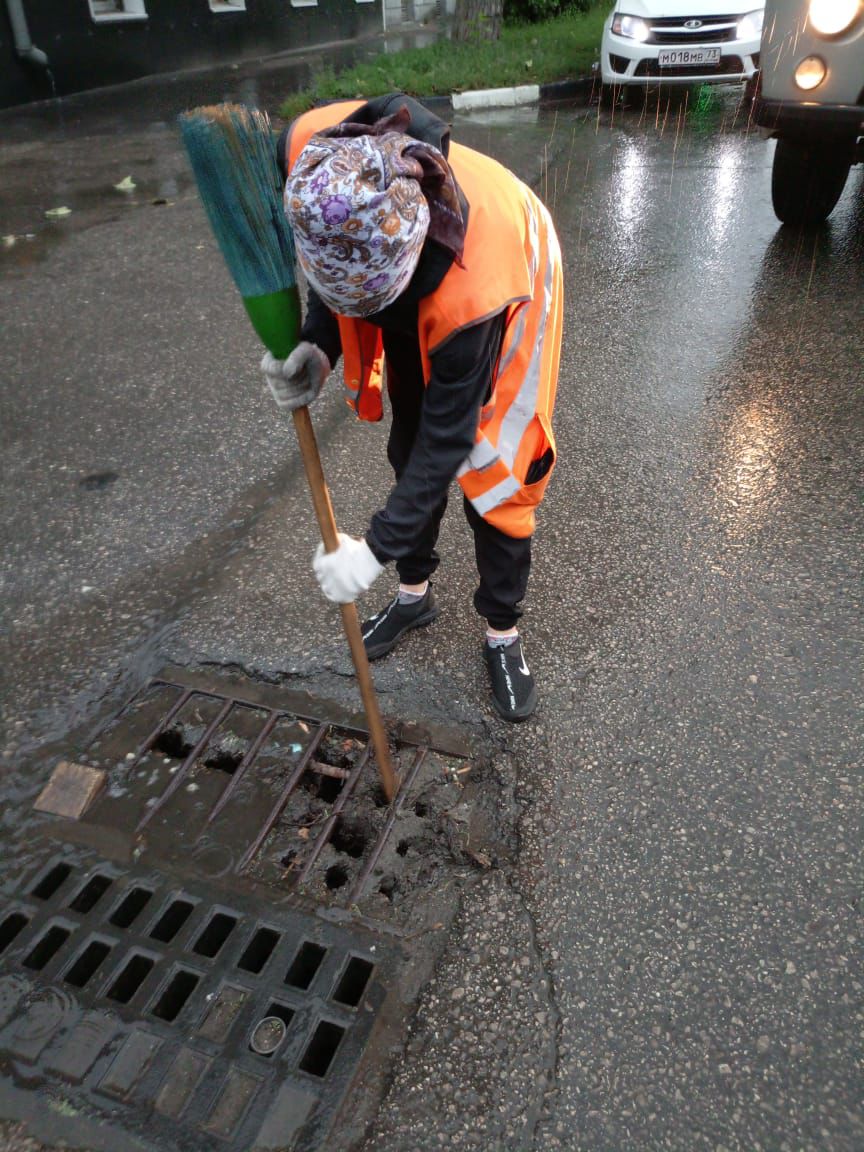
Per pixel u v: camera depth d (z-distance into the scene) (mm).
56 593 2738
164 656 2500
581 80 9375
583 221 5684
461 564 2830
